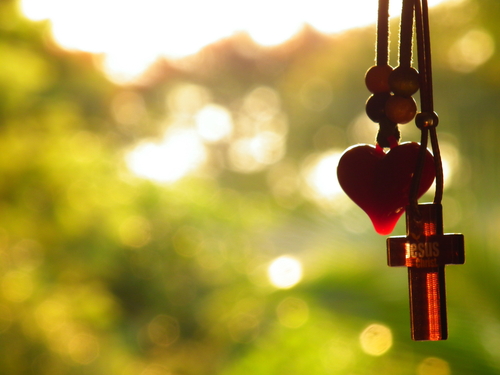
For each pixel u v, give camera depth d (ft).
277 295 3.04
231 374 2.93
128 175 6.47
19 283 4.16
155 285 6.59
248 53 9.72
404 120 1.55
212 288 6.43
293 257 3.14
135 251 6.41
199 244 6.56
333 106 6.42
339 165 1.60
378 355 2.46
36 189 4.69
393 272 2.76
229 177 8.48
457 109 3.63
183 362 5.98
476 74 4.01
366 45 5.78
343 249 2.94
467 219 2.81
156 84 9.86
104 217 5.64
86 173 5.32
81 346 4.36
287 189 5.07
